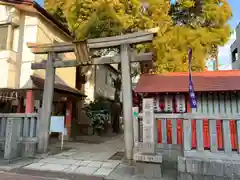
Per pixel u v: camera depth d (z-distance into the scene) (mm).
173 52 9445
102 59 7094
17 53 9336
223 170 4227
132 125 6379
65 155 7156
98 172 5301
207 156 4410
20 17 9586
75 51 7141
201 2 10195
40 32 9719
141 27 8938
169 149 5590
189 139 4566
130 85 6633
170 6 10562
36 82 8805
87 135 13328
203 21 10211
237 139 4359
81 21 9016
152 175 4797
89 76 14961
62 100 11648
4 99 9414
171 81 7152
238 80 6547
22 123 7023
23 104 10023
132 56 6840
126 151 6234
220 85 6316
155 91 6523
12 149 6215
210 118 4504
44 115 7223
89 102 14422
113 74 19547
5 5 9172
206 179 4285
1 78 8656
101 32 9031
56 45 7418
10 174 5117
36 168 5605
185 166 4434
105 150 8203
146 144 4988
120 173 5219
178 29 9594
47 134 7148
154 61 9805
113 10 8625
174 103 6809
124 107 6516
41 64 7773
